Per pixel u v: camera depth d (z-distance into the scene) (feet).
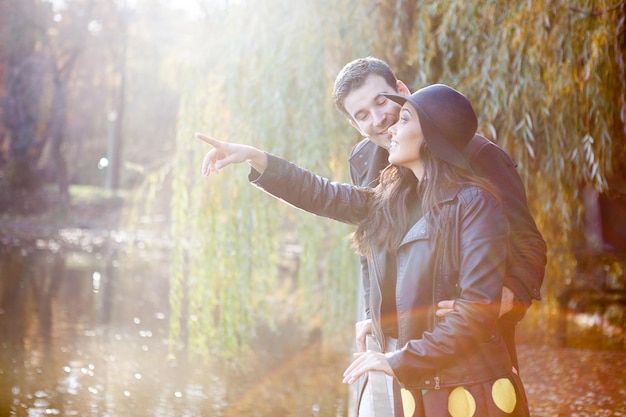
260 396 24.77
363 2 22.18
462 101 7.34
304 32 23.12
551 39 17.12
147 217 32.50
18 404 22.76
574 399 20.77
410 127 7.39
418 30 20.04
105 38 122.62
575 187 20.24
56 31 110.42
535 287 7.77
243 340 27.53
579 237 32.53
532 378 23.98
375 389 7.30
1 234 84.23
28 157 108.17
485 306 6.76
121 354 30.58
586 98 16.58
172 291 27.17
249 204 25.63
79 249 76.48
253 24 24.50
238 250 25.73
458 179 7.16
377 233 7.93
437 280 7.15
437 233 7.09
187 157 26.16
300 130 23.70
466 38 19.52
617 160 21.15
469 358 7.04
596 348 29.91
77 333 34.76
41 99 109.09
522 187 8.44
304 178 8.91
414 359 6.88
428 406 7.12
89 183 148.15
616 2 16.33
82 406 22.95
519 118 18.94
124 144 146.00
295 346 33.32
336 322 29.99
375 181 9.56
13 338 32.55
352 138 23.94
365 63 9.14
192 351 29.37
